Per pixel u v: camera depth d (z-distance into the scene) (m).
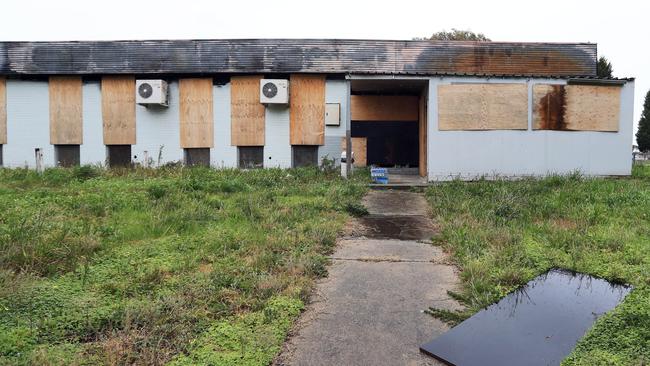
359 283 4.59
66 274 4.56
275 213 7.46
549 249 5.48
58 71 15.96
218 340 3.25
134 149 16.16
